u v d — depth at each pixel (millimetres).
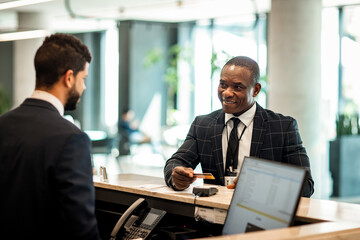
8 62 15008
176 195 2066
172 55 13727
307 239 1451
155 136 13664
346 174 7699
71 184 1546
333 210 1830
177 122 13180
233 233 1772
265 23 10320
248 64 2328
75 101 1791
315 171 6609
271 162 1711
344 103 9273
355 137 7750
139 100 13539
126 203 2393
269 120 2400
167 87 13852
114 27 13297
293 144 2369
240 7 9766
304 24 6453
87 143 1646
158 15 10898
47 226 1582
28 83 9758
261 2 9211
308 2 6457
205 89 11852
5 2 6730
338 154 7656
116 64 13766
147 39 13555
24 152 1594
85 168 1605
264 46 10320
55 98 1720
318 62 6605
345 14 9211
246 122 2404
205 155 2480
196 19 11539
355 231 1549
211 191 2045
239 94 2299
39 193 1562
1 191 1602
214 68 11086
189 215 2051
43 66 1711
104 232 2660
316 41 6559
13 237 1586
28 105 1701
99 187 2543
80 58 1759
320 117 6691
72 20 11414
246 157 1865
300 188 1538
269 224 1617
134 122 12086
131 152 12281
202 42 11836
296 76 6473
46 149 1580
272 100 6637
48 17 9930
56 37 1758
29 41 9719
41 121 1641
